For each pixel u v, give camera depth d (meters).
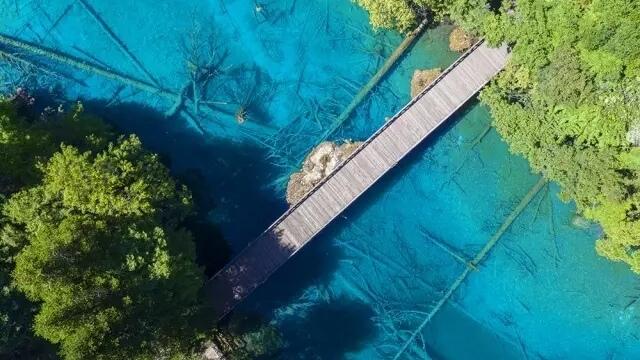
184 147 24.00
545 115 20.81
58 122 20.89
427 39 23.70
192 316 20.50
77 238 17.91
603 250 21.45
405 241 24.56
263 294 24.39
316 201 23.14
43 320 16.88
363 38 23.78
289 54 23.80
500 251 24.56
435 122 23.09
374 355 24.53
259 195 24.16
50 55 23.44
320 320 24.55
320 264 24.56
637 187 19.80
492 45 21.33
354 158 23.12
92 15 23.48
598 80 18.61
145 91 23.78
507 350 24.61
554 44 19.39
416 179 24.39
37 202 18.36
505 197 24.36
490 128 24.09
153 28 23.62
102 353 17.28
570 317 24.55
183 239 20.53
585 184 20.16
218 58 23.77
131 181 19.69
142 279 18.38
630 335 24.44
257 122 23.94
